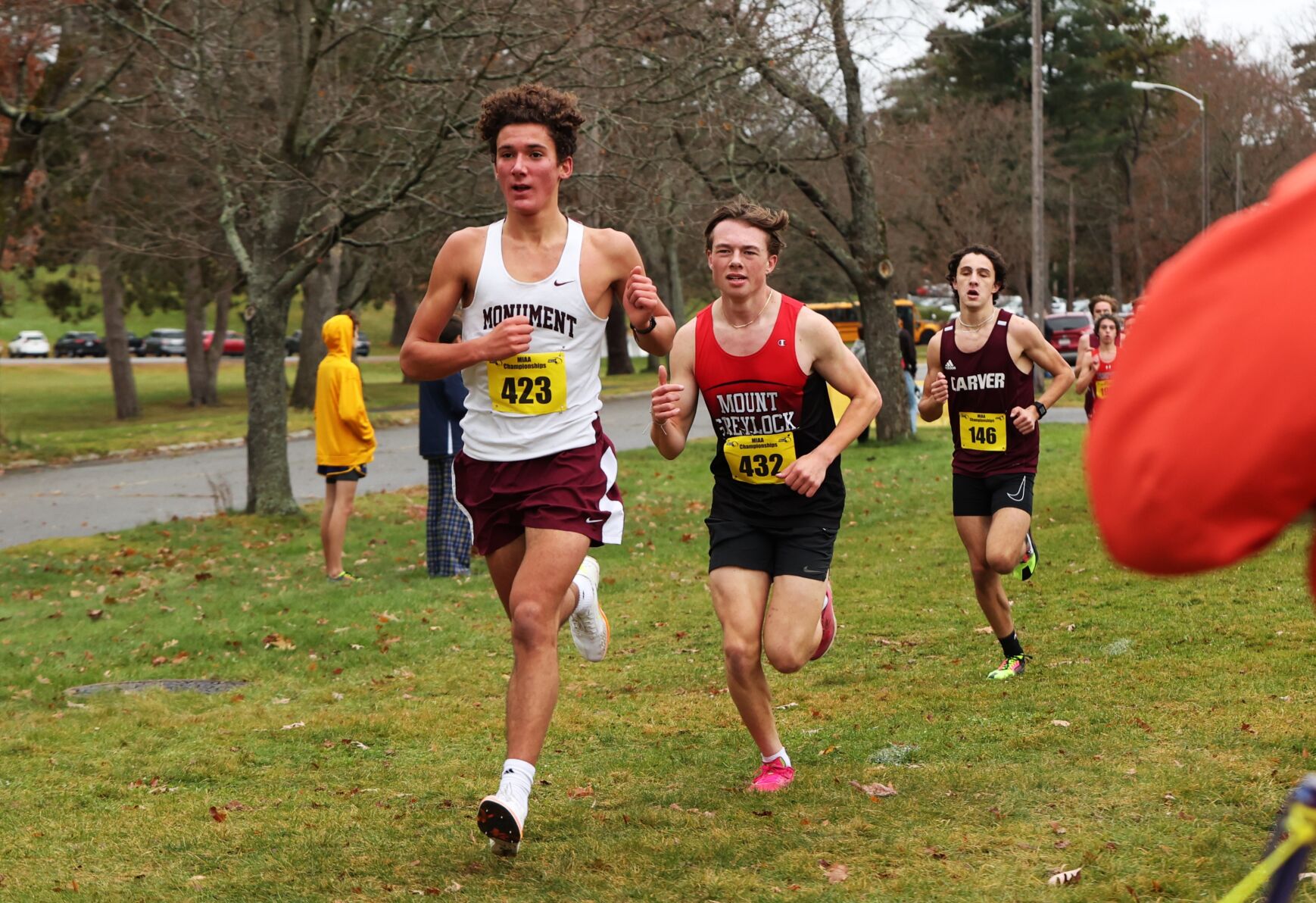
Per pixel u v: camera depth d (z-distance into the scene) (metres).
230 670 12.59
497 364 6.96
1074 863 6.02
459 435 17.16
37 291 63.31
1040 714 8.94
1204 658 10.20
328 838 7.12
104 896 6.26
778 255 7.66
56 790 8.42
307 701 11.24
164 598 16.64
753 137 29.86
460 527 17.42
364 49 28.91
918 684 10.41
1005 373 10.37
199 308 67.81
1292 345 1.48
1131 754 7.72
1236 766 7.29
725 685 10.97
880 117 42.19
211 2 25.08
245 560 19.62
